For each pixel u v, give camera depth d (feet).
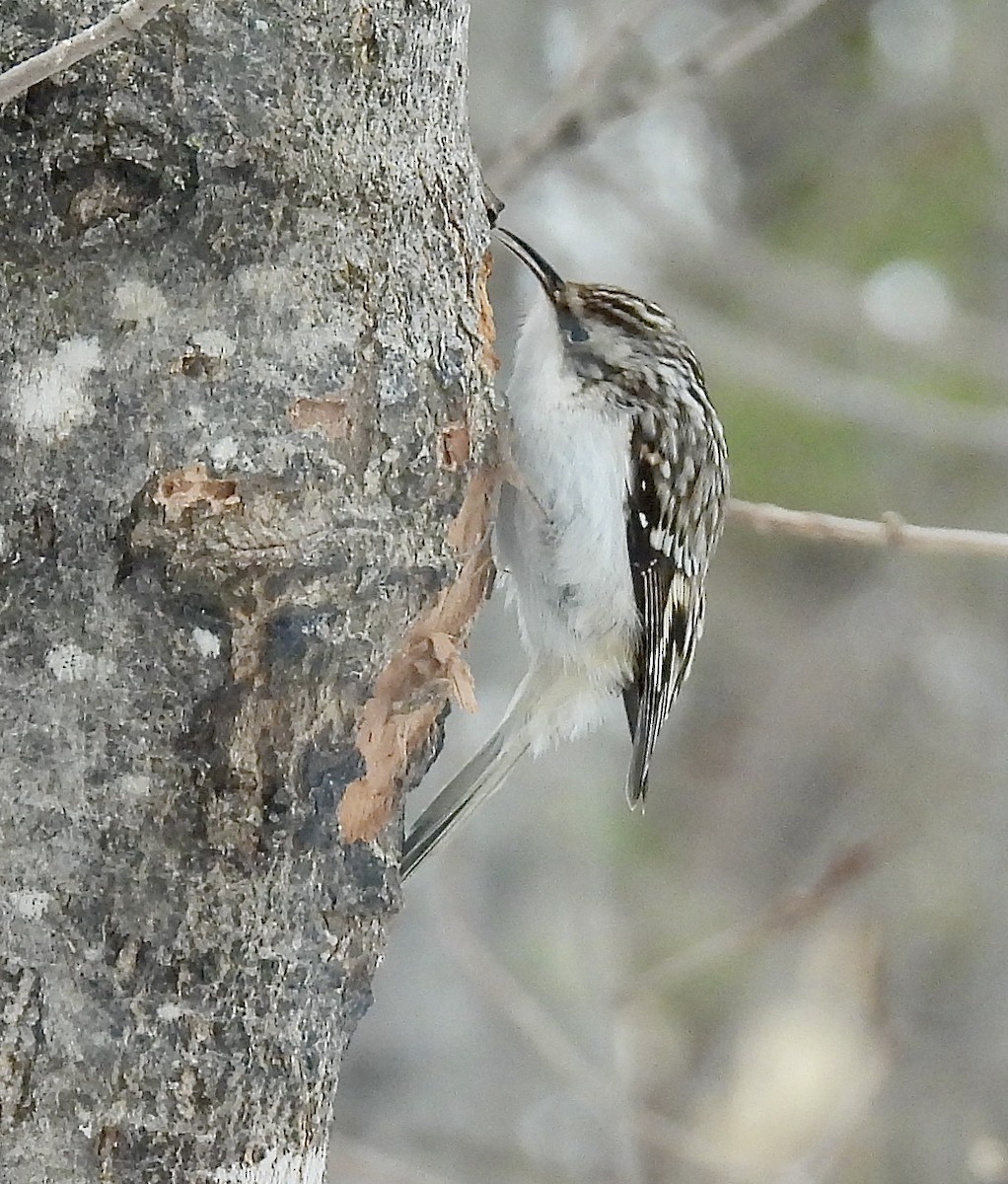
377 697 18.21
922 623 57.93
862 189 52.75
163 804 15.97
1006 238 51.83
